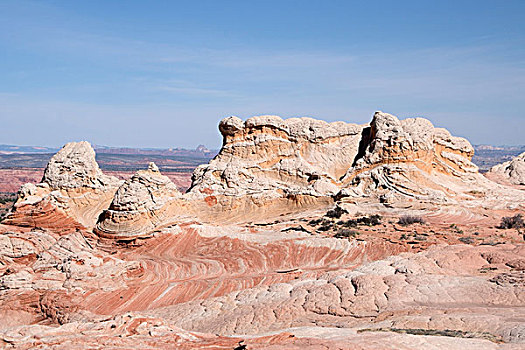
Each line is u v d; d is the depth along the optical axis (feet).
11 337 49.21
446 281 70.08
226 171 199.72
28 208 143.64
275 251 123.65
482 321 52.90
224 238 135.85
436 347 44.42
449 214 164.96
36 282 100.07
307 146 212.64
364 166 197.36
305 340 46.73
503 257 77.30
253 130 212.43
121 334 52.49
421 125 201.67
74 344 46.68
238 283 102.99
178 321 80.23
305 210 184.96
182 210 153.79
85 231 138.72
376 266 81.76
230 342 48.78
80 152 177.58
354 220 157.48
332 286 75.61
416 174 189.47
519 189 218.59
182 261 122.42
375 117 204.74
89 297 99.40
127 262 112.06
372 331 54.03
